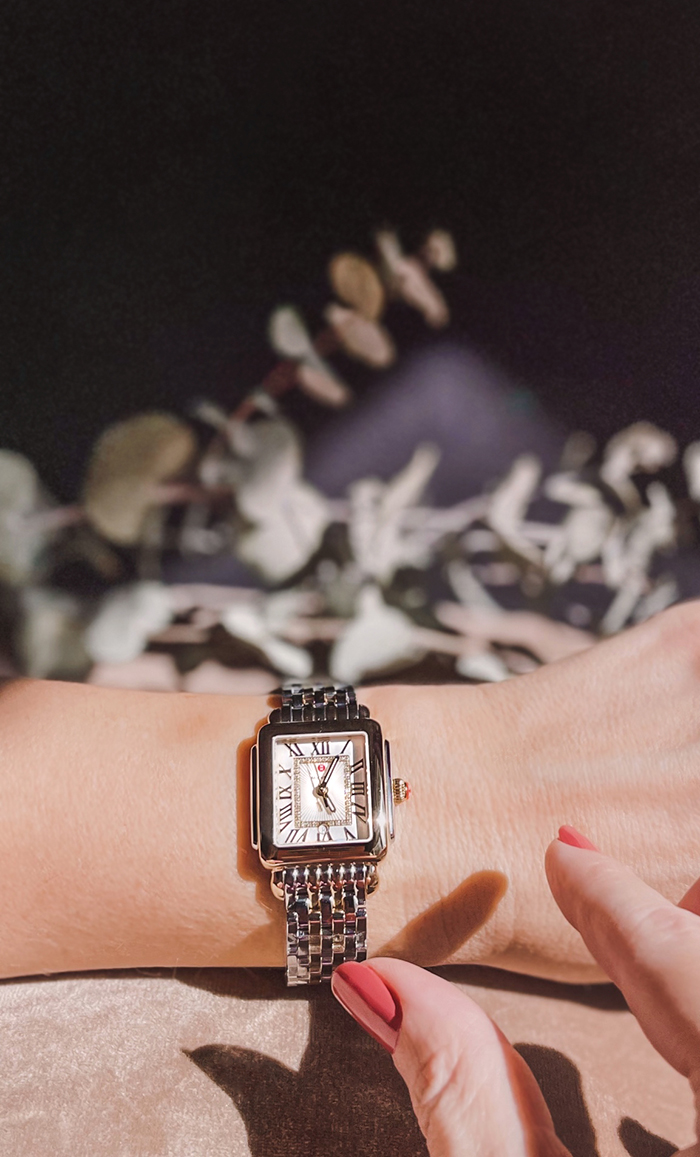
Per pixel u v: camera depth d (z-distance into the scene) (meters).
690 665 0.31
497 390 0.47
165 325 0.48
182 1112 0.27
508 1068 0.25
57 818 0.28
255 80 0.51
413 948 0.29
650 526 0.44
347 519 0.44
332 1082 0.28
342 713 0.29
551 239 0.50
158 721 0.30
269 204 0.50
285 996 0.29
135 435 0.45
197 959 0.29
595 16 0.52
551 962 0.29
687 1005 0.23
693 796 0.30
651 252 0.50
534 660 0.42
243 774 0.29
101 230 0.49
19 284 0.48
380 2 0.52
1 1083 0.27
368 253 0.49
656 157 0.51
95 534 0.43
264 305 0.48
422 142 0.51
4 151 0.50
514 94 0.52
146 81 0.51
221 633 0.42
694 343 0.48
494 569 0.44
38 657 0.41
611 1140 0.28
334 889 0.28
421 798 0.30
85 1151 0.26
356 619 0.43
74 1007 0.28
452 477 0.45
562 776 0.30
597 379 0.47
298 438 0.46
